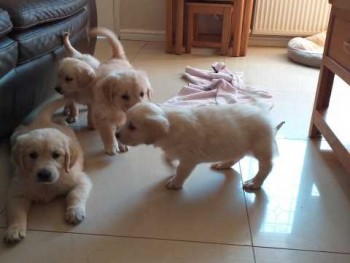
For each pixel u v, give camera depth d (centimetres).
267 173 146
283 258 117
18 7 169
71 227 126
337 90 242
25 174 131
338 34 162
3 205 135
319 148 181
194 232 126
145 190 146
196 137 133
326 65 175
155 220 131
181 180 145
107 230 125
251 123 138
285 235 126
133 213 134
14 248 117
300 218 134
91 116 187
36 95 189
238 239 124
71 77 181
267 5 357
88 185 142
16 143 130
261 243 123
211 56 334
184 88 244
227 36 333
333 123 174
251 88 251
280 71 297
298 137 190
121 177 154
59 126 158
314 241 124
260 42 379
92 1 268
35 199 134
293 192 148
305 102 236
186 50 342
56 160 130
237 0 320
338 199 145
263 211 137
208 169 162
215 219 133
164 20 378
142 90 168
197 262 114
